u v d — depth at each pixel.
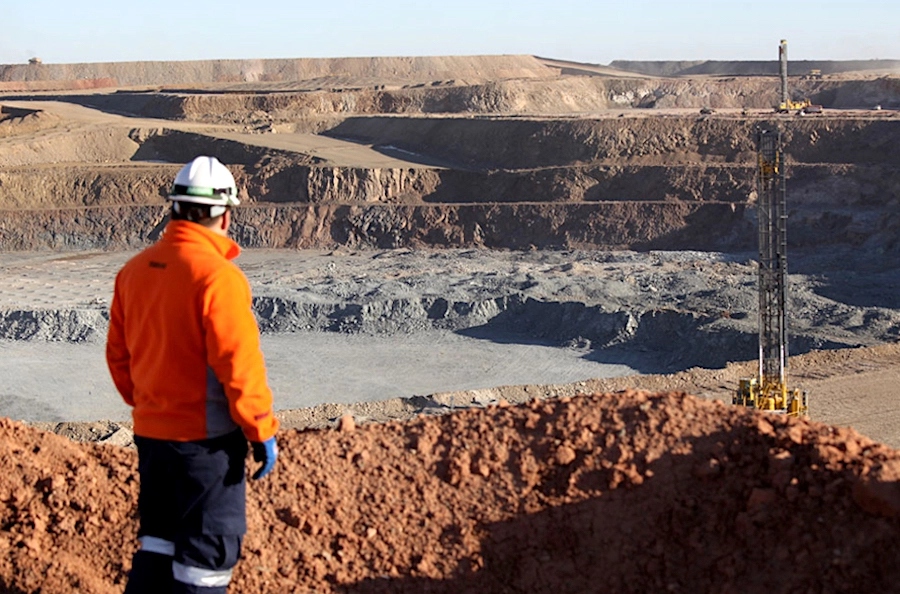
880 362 30.47
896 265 55.56
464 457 5.78
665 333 44.50
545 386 30.80
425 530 5.48
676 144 80.25
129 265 4.71
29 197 80.56
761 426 5.54
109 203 80.69
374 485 5.72
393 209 76.06
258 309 51.59
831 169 69.44
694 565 5.09
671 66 195.62
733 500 5.24
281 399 38.50
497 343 46.78
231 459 4.59
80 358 45.06
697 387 28.67
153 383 4.51
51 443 6.38
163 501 4.60
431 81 145.12
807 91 118.69
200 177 4.63
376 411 28.81
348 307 51.00
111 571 5.54
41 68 174.88
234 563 4.68
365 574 5.33
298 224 76.19
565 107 121.56
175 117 112.69
